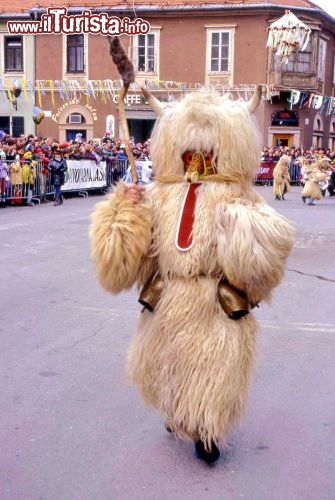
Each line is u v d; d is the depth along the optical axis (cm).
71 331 675
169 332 364
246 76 3444
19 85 3341
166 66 3519
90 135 3547
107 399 498
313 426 457
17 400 493
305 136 3588
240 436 440
